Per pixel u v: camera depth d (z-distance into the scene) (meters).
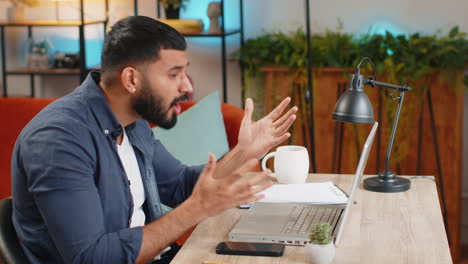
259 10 3.47
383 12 3.34
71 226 1.33
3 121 2.79
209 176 1.33
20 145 1.41
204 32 3.33
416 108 3.11
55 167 1.33
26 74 3.49
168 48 1.45
